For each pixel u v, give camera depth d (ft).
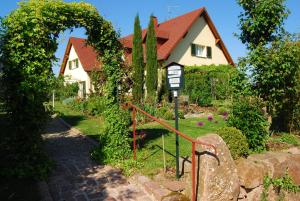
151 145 30.27
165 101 64.23
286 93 34.37
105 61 27.66
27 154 22.86
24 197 18.97
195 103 66.39
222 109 54.19
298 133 36.68
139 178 22.08
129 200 19.61
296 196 23.93
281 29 32.68
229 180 19.48
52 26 23.63
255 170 21.89
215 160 19.15
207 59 92.22
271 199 22.58
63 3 23.90
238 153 23.81
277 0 31.53
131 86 30.17
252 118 27.25
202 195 18.76
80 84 100.99
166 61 83.46
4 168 22.06
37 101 22.68
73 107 71.41
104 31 26.50
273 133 34.99
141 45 74.64
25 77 22.40
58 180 22.74
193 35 89.45
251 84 32.07
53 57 23.79
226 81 68.08
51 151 30.94
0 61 22.26
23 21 22.12
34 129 23.21
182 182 21.40
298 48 31.71
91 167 25.57
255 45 33.47
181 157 23.66
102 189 21.20
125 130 27.66
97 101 57.82
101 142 28.02
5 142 22.44
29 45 22.58
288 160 24.29
